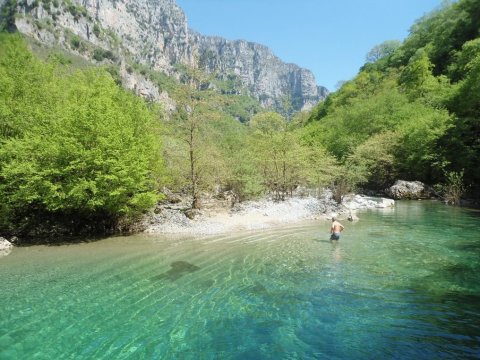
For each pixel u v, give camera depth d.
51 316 7.39
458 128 31.09
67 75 21.84
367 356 5.77
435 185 31.62
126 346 6.18
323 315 7.43
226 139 26.61
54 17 158.88
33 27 141.50
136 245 14.18
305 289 9.04
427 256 12.11
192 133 20.08
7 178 14.13
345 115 55.97
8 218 14.73
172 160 20.72
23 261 11.62
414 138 34.06
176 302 8.19
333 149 51.62
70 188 14.04
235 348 6.11
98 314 7.52
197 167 21.02
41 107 16.31
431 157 31.66
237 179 24.45
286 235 16.27
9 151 13.98
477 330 6.64
